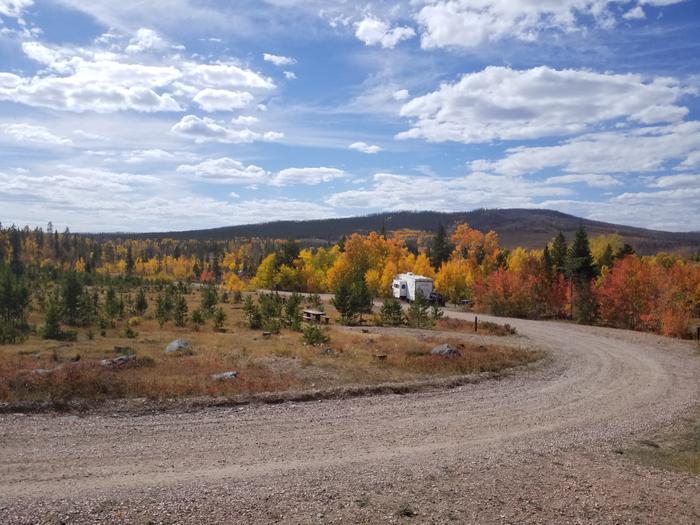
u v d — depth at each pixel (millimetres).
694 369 22453
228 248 178875
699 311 42188
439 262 90312
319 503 7777
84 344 26469
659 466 10328
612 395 17188
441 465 9648
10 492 7785
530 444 11430
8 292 33531
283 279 82125
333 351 22906
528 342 30109
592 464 10164
